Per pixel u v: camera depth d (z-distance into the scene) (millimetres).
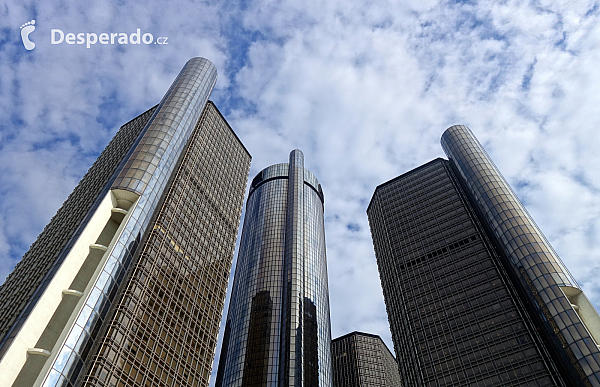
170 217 98562
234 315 178875
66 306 61562
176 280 90250
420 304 132250
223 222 120438
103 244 74125
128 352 69500
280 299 176000
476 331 115688
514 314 113125
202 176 121250
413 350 123312
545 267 104500
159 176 89688
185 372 79312
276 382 146250
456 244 142750
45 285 59188
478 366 108375
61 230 103562
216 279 104188
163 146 95438
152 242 88500
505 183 133875
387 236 164750
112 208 78500
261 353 156250
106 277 66750
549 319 97750
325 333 170250
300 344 155375
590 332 93188
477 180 135625
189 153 120062
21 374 52000
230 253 116188
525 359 103000
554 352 100188
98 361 63219
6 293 95500
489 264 129375
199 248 103625
